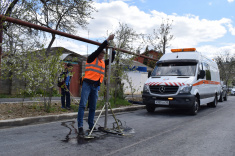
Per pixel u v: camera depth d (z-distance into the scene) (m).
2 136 4.61
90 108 5.20
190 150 4.00
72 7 13.47
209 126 6.38
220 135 5.23
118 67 10.02
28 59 7.21
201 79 9.70
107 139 4.60
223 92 18.06
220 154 3.82
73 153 3.65
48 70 7.11
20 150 3.72
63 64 7.63
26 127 5.58
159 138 4.82
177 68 9.56
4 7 7.11
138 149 3.96
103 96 9.82
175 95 8.38
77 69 15.62
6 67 7.21
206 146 4.28
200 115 8.88
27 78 7.14
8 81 12.84
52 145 4.07
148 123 6.74
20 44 8.90
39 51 7.52
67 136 4.75
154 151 3.88
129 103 10.91
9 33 8.59
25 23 6.71
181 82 8.51
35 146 3.97
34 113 6.83
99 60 5.10
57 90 14.01
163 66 9.96
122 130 5.39
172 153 3.80
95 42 8.82
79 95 15.66
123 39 11.39
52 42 14.43
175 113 9.42
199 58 9.99
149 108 9.47
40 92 7.95
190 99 8.36
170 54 10.50
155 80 9.09
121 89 11.17
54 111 7.46
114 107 9.54
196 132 5.52
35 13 12.39
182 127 6.18
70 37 7.99
